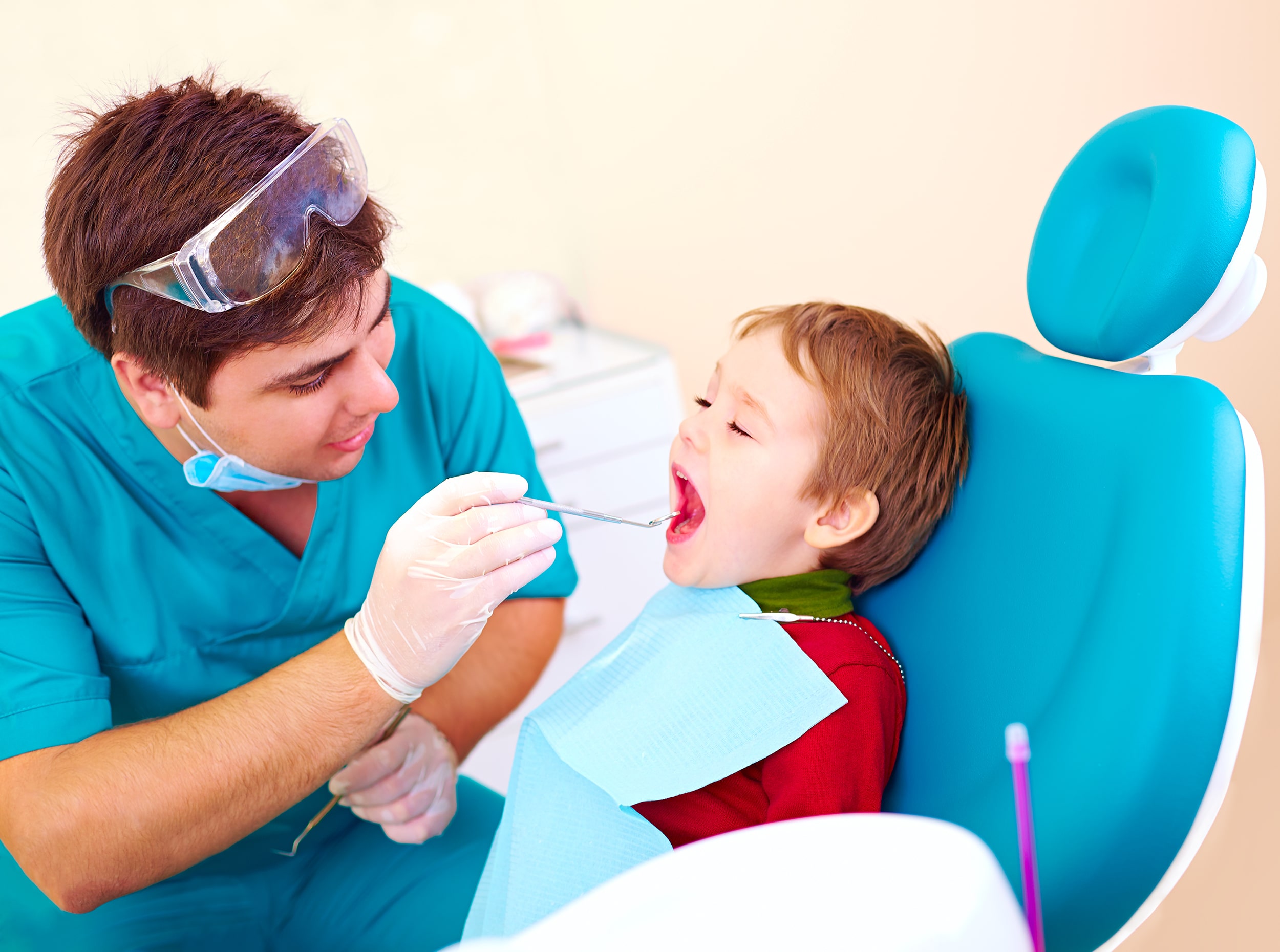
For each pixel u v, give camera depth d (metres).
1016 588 0.71
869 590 0.87
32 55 1.91
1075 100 1.31
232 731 0.78
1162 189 0.64
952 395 0.82
